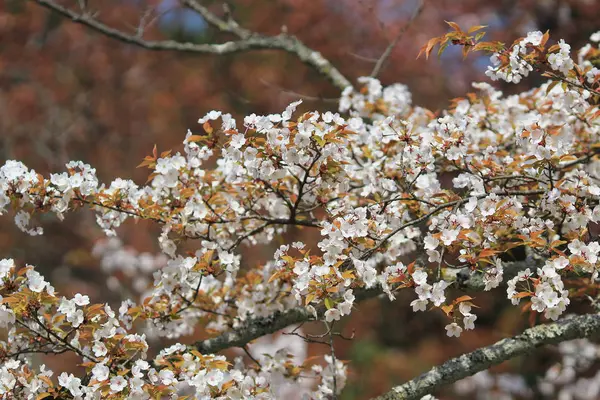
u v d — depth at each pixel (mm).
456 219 3629
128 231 10883
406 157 4250
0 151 13281
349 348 10922
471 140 4645
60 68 13812
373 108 5301
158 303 4367
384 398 4172
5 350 3988
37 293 3770
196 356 3852
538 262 4512
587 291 4949
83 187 4094
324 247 3600
